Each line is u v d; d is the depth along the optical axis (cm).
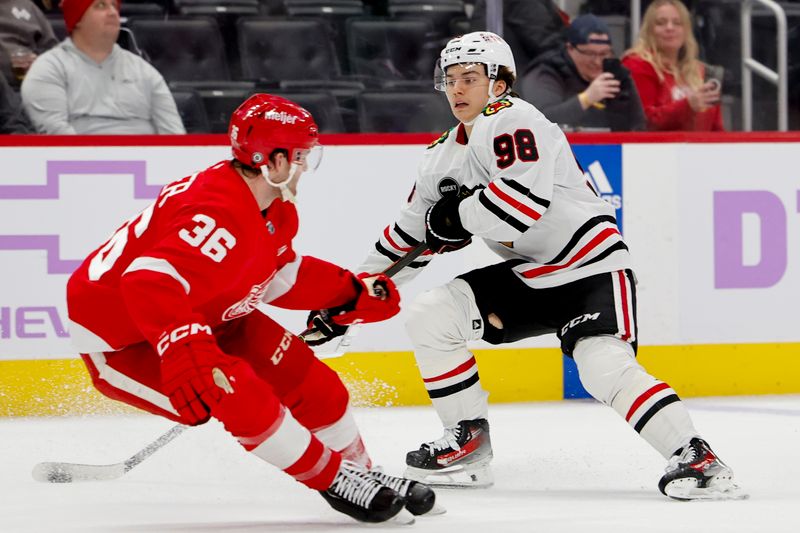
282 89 1803
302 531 753
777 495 926
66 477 997
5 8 1655
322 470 755
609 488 985
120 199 1514
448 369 1018
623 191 1590
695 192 1603
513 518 812
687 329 1608
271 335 845
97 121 1619
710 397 1603
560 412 1479
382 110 1803
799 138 1619
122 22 1827
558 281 994
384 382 1548
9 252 1498
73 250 1508
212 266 725
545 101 1750
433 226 1005
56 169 1502
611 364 955
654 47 1777
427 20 1927
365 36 1906
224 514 834
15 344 1500
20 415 1498
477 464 1005
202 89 1764
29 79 1588
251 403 721
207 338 699
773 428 1333
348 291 876
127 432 1331
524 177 959
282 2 1927
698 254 1606
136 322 713
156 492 945
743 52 1848
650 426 932
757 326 1622
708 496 898
